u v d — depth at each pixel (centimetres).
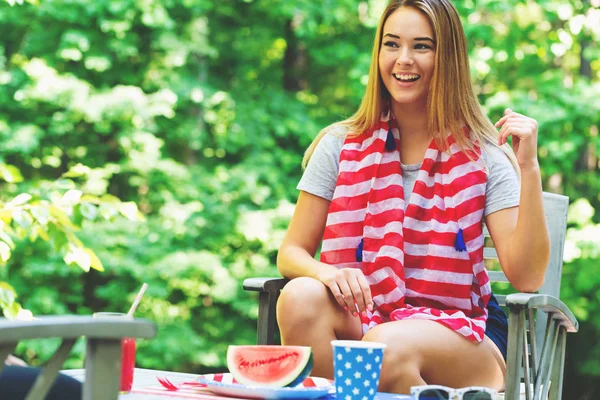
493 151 278
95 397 138
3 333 129
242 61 983
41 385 140
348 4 910
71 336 135
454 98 280
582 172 959
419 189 277
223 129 920
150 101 880
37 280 909
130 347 207
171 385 215
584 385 1004
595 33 910
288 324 252
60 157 954
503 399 248
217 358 909
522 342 229
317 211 292
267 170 916
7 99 884
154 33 888
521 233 258
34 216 284
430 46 277
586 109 860
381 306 271
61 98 852
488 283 276
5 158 934
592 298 931
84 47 863
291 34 1001
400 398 204
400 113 287
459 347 246
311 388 203
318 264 268
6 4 891
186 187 904
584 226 907
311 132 929
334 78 1026
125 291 897
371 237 278
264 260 908
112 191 962
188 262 873
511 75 959
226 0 966
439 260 270
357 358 188
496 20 963
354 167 287
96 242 863
